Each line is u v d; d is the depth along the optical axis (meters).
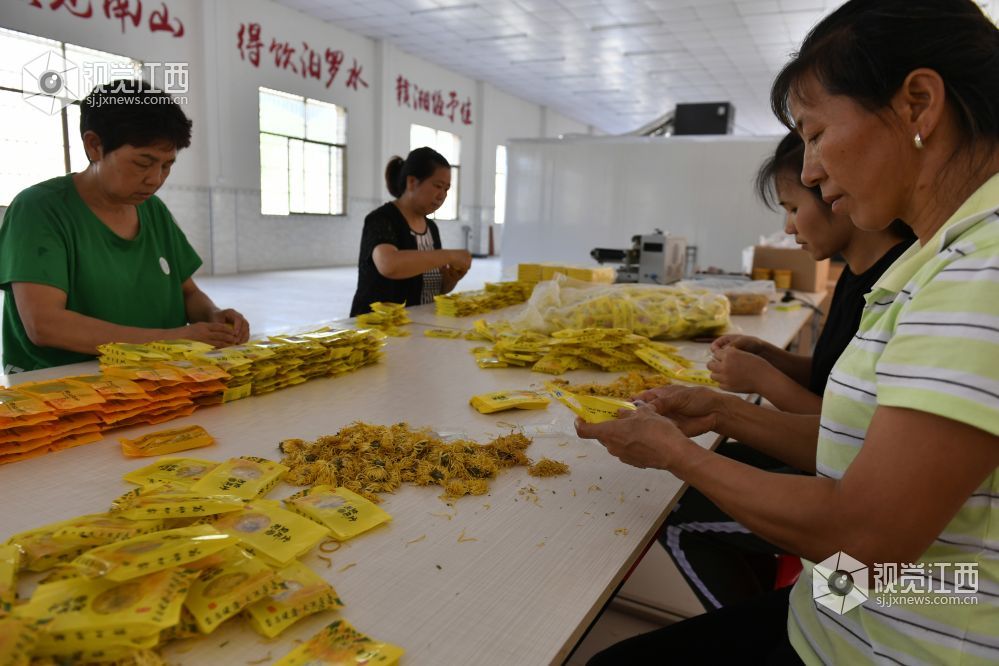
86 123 1.45
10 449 0.89
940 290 0.55
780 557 1.70
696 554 1.54
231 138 9.44
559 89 14.23
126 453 0.93
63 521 0.70
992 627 0.57
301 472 0.87
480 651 0.55
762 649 0.91
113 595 0.52
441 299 2.38
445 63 12.71
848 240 1.30
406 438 1.00
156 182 1.52
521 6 8.87
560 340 1.59
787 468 1.65
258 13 9.45
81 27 7.43
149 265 1.74
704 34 9.38
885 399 0.55
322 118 11.02
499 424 1.15
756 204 6.04
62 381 1.06
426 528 0.77
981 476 0.52
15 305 1.51
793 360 1.61
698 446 0.73
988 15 0.59
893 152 0.61
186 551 0.55
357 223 11.95
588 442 1.08
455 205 14.50
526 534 0.76
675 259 3.42
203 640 0.55
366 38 11.38
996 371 0.50
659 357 1.62
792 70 0.66
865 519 0.55
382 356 1.62
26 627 0.46
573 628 0.59
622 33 9.64
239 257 9.94
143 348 1.26
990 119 0.58
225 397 1.21
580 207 6.65
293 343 1.38
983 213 0.57
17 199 1.52
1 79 6.96
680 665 0.90
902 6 0.58
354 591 0.63
